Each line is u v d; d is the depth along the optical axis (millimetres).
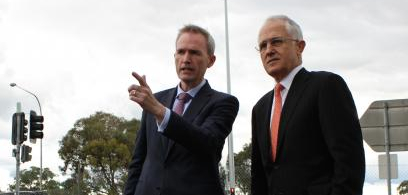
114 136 50875
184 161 4293
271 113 4125
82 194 44656
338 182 3600
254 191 4309
